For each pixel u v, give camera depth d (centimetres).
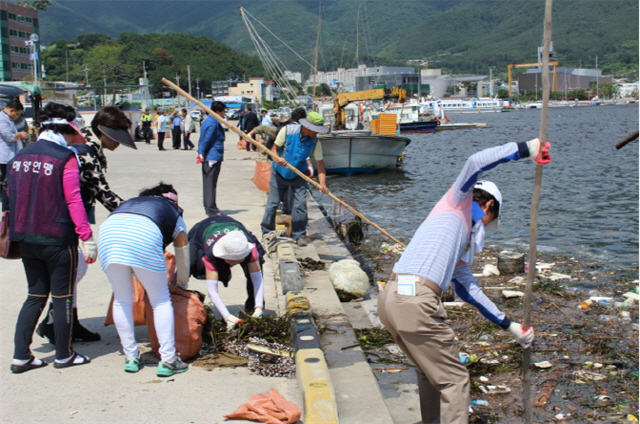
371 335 558
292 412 360
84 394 396
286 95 4172
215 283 494
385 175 2275
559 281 771
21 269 696
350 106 2933
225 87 18638
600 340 563
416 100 8331
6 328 507
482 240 355
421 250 339
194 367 445
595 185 1786
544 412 429
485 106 16800
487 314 355
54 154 410
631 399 448
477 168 328
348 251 861
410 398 435
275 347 465
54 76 19850
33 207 407
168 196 457
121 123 457
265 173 1089
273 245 801
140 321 470
